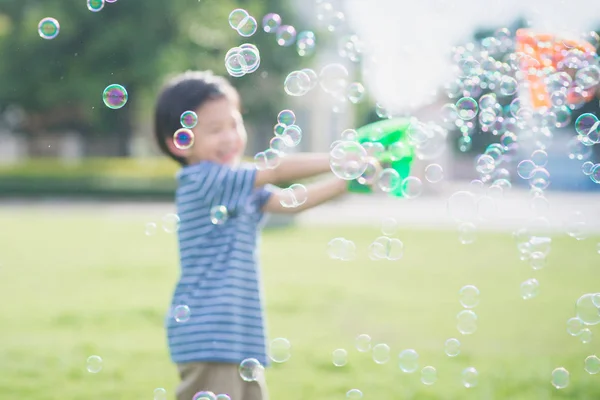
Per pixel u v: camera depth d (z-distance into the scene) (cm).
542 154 227
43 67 1580
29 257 628
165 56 1504
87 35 1550
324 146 1697
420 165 920
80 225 902
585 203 1241
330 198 192
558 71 214
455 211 1145
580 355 319
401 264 608
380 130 183
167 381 278
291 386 269
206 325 182
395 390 264
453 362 306
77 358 311
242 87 1683
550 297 465
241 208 190
